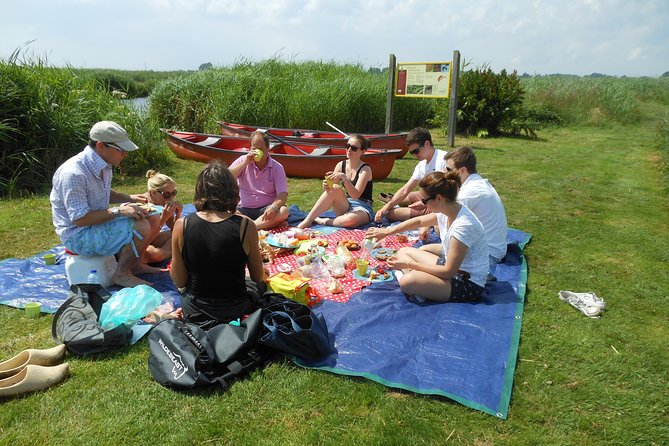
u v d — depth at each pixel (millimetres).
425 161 5531
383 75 18875
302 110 13102
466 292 3748
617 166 10117
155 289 3861
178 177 8742
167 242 4668
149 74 43844
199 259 2953
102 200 3924
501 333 3350
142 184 8164
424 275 3721
